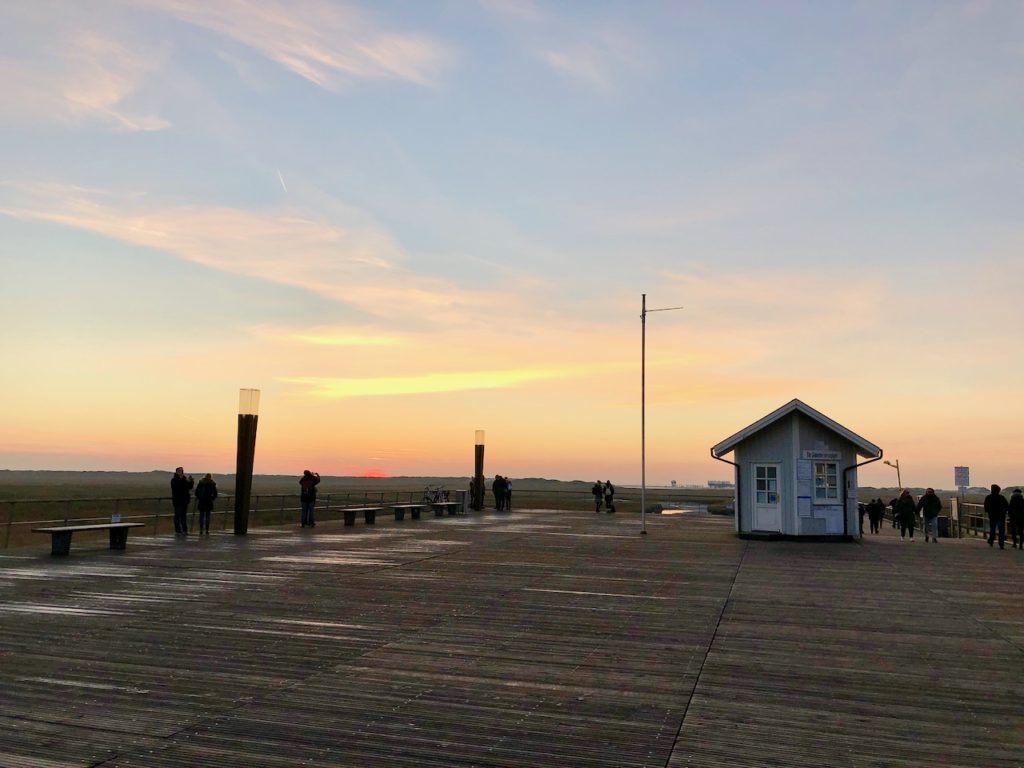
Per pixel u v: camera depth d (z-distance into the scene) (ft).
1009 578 49.98
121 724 19.43
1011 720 20.66
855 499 81.35
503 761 17.31
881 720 20.54
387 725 19.69
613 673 25.12
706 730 19.61
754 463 83.30
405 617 34.12
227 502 81.20
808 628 32.89
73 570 47.96
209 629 30.99
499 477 136.05
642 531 86.17
